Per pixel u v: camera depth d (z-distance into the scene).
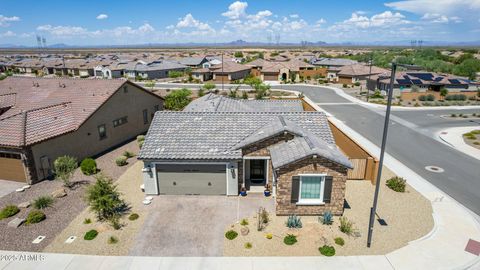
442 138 31.44
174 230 15.63
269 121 20.94
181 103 39.75
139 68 90.19
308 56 138.25
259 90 59.84
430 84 55.81
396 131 34.41
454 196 19.33
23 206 17.91
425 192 19.78
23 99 30.88
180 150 18.72
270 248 14.18
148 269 12.91
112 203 16.36
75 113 26.34
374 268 12.88
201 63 110.50
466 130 34.69
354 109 46.62
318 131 20.38
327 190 16.41
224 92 62.91
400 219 16.58
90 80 32.31
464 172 23.06
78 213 17.33
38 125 22.81
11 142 20.55
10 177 21.81
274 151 17.94
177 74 90.94
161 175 19.05
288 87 72.69
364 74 76.81
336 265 13.05
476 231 15.48
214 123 20.78
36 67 108.75
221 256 13.67
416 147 28.89
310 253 13.83
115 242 14.64
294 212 16.86
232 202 18.42
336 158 15.94
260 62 101.12
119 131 30.55
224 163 18.56
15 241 14.73
